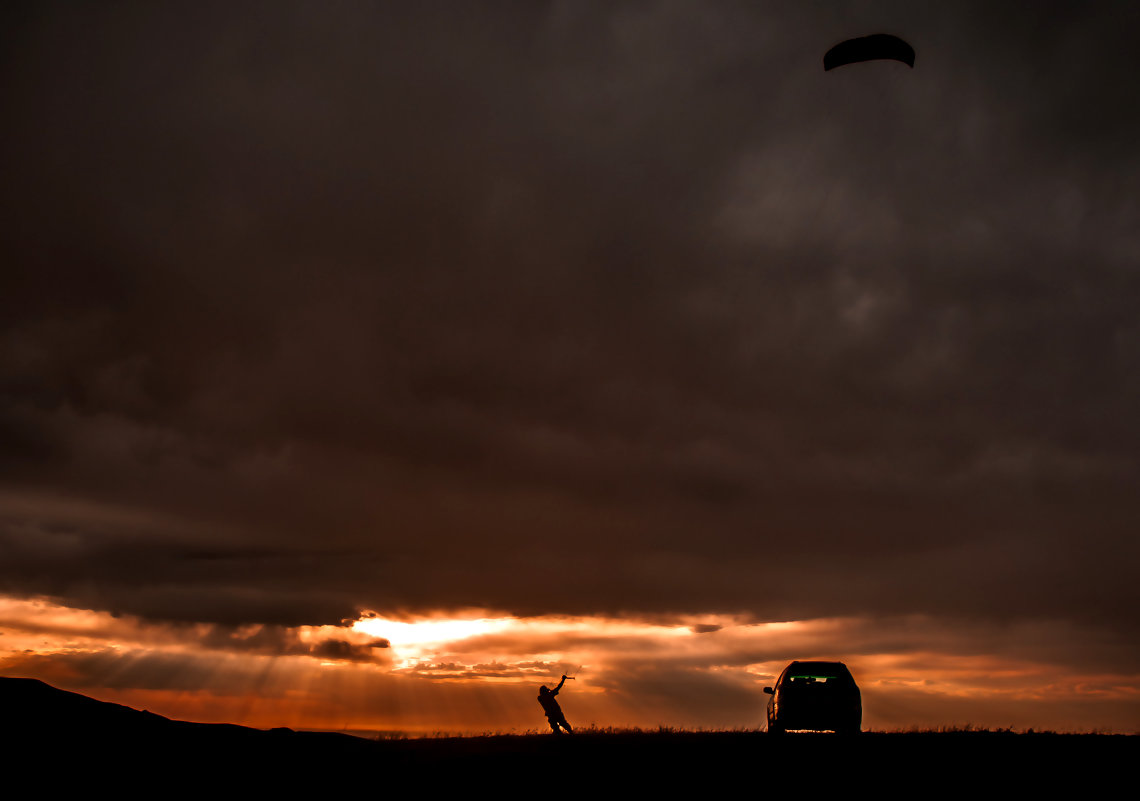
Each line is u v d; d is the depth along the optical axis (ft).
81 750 61.93
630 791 49.57
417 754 63.26
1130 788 46.91
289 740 67.92
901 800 44.60
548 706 77.56
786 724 63.67
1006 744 61.93
